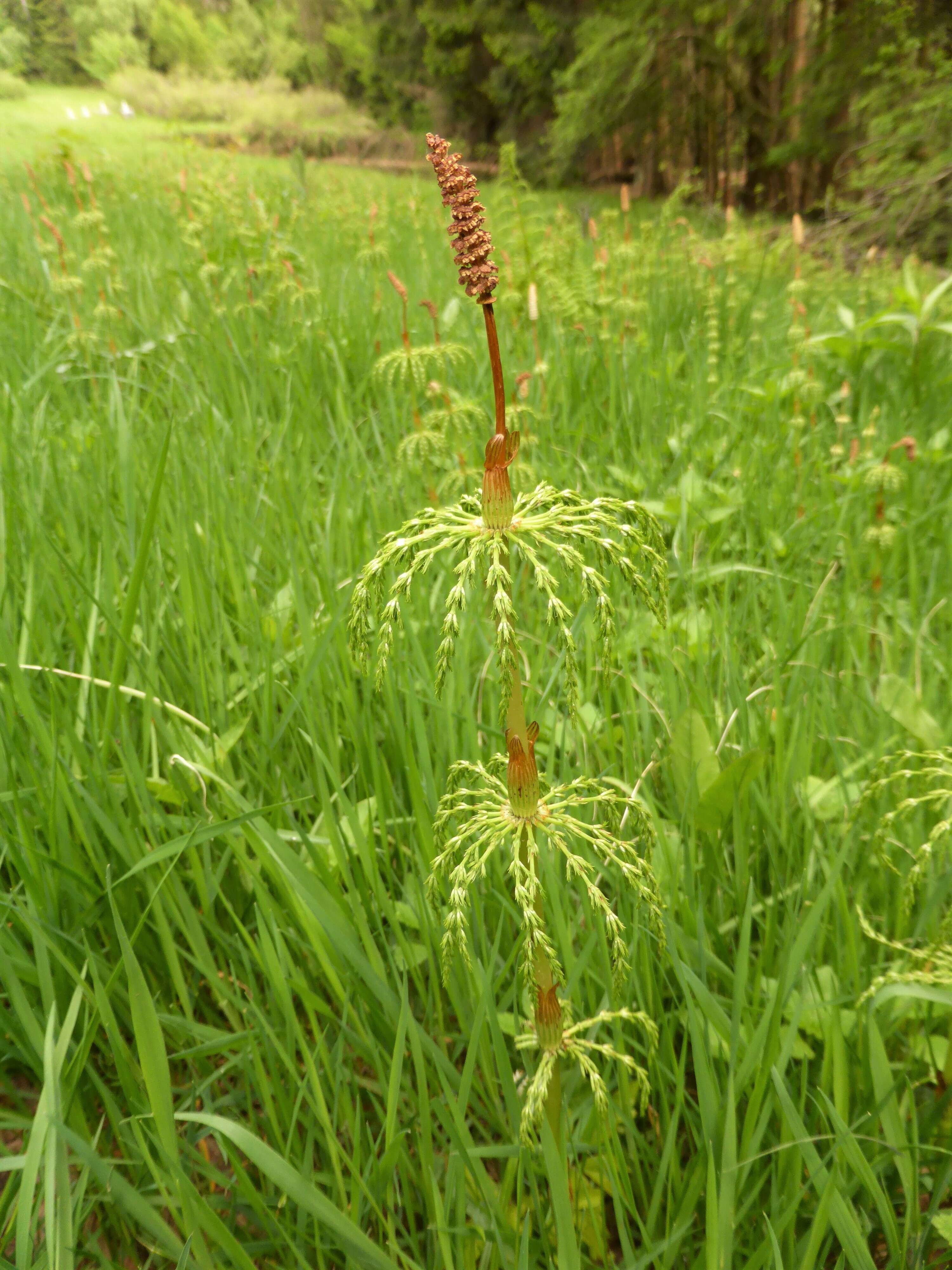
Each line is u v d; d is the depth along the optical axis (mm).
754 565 537
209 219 1368
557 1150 219
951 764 318
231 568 456
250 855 325
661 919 209
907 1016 279
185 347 854
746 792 324
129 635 329
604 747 386
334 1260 237
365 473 574
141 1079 268
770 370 796
